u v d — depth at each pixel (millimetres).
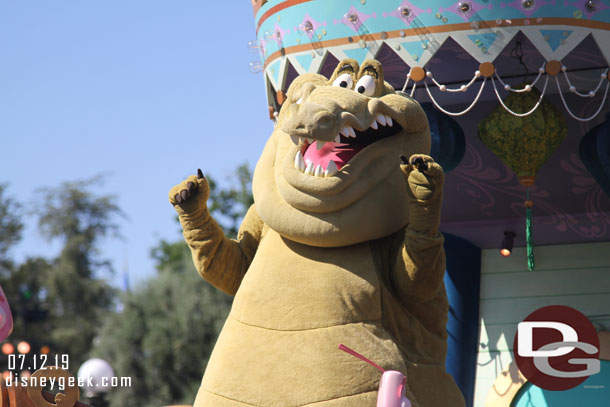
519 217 10047
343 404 6137
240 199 36312
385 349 6297
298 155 6645
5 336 7375
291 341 6367
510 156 8492
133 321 31375
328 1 8070
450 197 9992
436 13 7777
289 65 8453
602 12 7762
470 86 8680
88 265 49469
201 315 31266
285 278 6578
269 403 6250
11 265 46000
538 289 9930
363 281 6461
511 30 7691
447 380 6738
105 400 8008
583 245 9977
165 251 45406
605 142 8633
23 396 7418
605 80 8547
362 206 6473
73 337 42000
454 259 10094
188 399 29719
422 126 6793
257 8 8812
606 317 9656
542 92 7918
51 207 52094
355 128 6438
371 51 7961
